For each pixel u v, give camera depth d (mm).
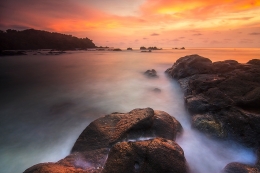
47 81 20547
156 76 19531
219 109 7754
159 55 57219
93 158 5465
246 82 8586
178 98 12805
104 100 13414
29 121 10055
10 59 43375
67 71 27609
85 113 11102
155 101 12617
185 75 14750
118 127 6605
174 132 6812
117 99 13508
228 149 6523
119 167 4441
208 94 8875
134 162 4559
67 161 5328
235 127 6789
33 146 7645
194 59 15273
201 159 6277
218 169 5863
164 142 5215
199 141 7184
